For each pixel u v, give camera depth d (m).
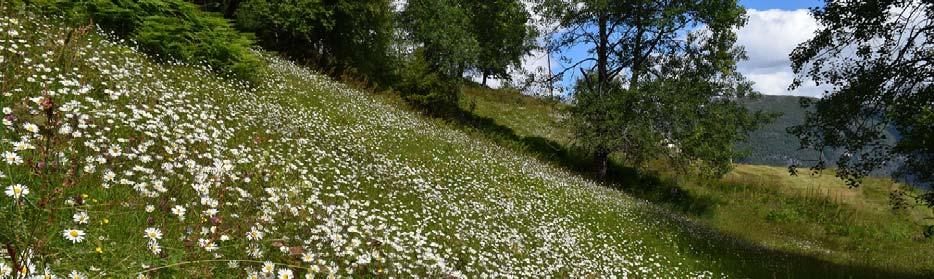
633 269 12.48
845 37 16.39
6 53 7.47
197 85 11.73
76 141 5.68
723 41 28.81
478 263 8.28
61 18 11.21
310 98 16.20
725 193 33.72
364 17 29.36
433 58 32.34
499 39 41.44
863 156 16.39
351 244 5.95
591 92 29.62
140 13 13.55
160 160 6.40
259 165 7.76
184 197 5.68
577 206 17.16
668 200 31.22
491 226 11.08
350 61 29.08
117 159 5.81
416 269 6.66
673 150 28.20
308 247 5.44
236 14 24.67
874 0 15.23
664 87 27.48
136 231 4.50
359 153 12.44
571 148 31.33
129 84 8.96
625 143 28.31
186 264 4.25
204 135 7.81
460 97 33.91
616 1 29.39
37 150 4.84
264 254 4.93
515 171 18.86
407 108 26.59
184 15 14.91
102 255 3.92
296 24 25.61
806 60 17.20
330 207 6.85
